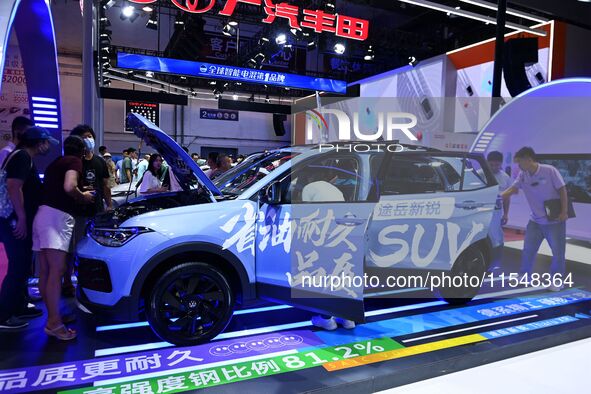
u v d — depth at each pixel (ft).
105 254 9.07
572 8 32.55
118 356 9.12
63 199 9.57
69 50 53.42
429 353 9.46
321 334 10.45
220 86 52.90
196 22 42.32
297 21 34.35
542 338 10.43
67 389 7.80
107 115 58.70
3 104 16.29
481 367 9.45
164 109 62.59
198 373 8.45
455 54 37.65
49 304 9.72
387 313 12.02
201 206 9.65
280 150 12.89
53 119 15.21
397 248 10.94
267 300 9.90
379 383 8.36
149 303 9.17
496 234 12.70
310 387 7.95
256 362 8.93
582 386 8.70
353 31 35.91
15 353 9.18
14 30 14.23
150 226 9.12
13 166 9.71
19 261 10.29
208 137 65.51
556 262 14.46
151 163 20.40
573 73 31.99
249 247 9.78
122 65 32.89
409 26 56.65
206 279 9.61
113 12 55.31
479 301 13.19
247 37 58.39
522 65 19.45
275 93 63.16
